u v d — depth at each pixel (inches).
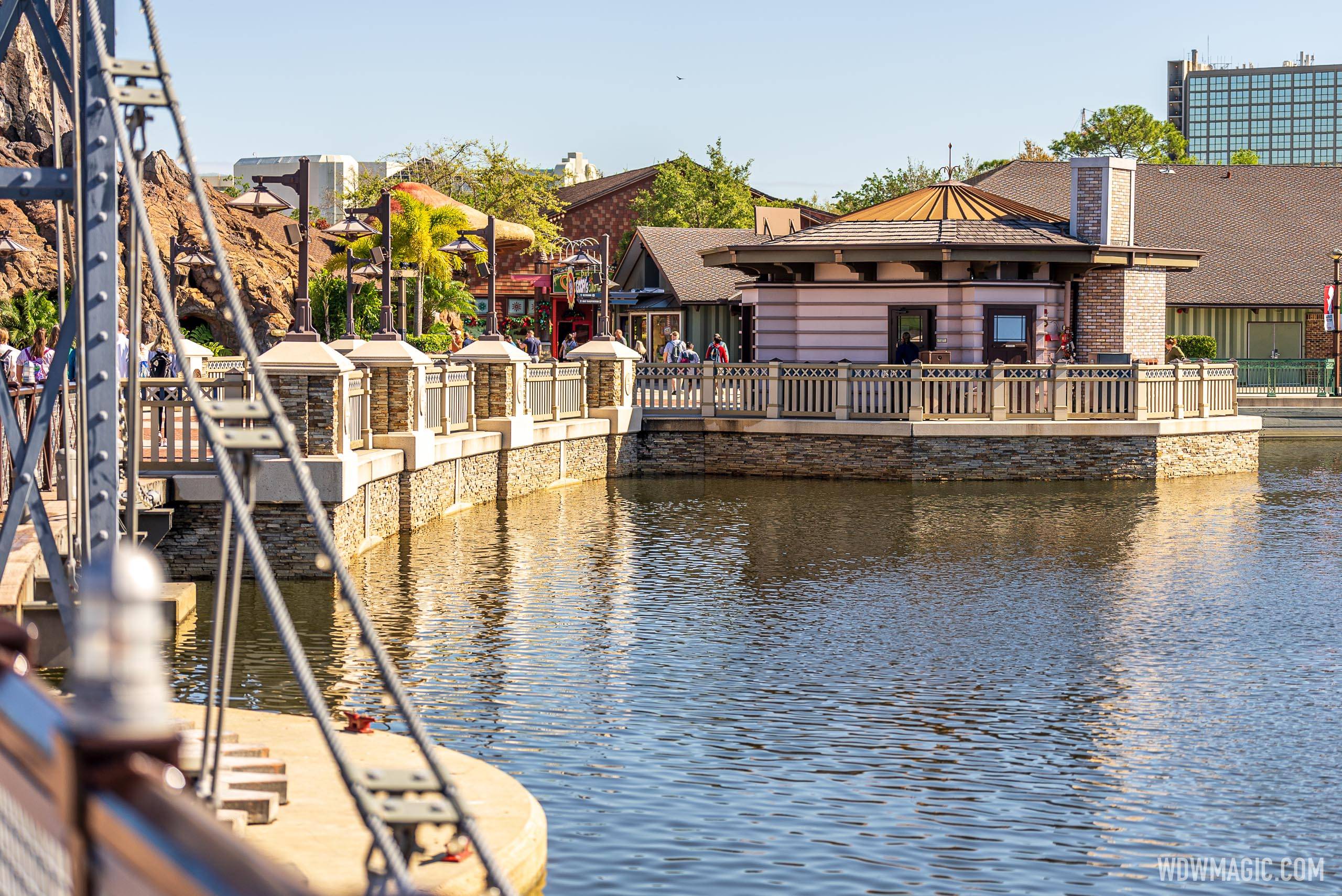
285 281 1939.0
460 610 607.8
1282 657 536.4
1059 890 310.0
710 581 689.0
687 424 1227.9
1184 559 767.1
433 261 1721.2
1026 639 565.0
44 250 1733.5
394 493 821.2
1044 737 429.7
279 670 488.7
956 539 835.4
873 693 478.9
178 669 488.7
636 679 494.6
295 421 672.4
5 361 802.2
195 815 71.9
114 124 227.3
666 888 305.3
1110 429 1162.6
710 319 2123.5
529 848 293.9
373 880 176.1
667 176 2834.6
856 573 716.0
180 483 645.9
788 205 2960.1
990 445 1164.5
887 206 1406.3
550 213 2827.3
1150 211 2199.8
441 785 179.2
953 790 377.7
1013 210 1408.7
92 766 76.1
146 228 220.7
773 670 510.3
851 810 360.8
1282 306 2000.5
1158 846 338.6
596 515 937.5
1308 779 389.4
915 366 1164.5
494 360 1012.5
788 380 1213.1
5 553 318.7
